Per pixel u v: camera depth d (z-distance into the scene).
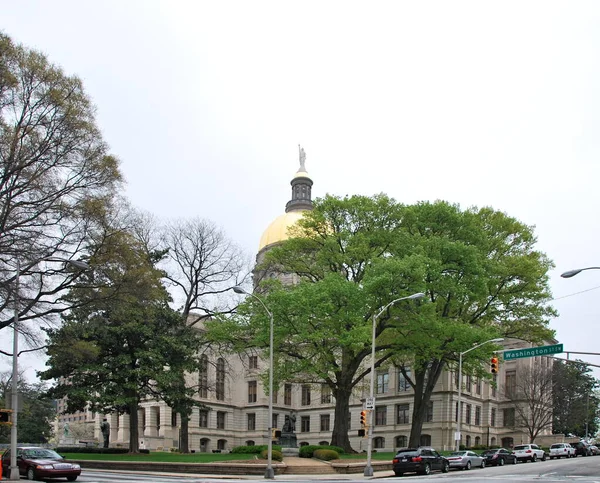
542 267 48.47
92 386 45.25
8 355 34.28
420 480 28.11
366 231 46.81
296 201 97.81
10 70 31.55
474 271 42.41
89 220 33.53
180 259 50.91
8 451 29.23
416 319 41.22
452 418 68.81
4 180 31.58
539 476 30.05
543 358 72.38
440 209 45.44
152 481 27.34
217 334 45.00
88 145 33.78
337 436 45.31
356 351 46.47
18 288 31.00
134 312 39.56
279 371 42.47
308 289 40.78
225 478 31.70
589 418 87.94
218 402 76.06
